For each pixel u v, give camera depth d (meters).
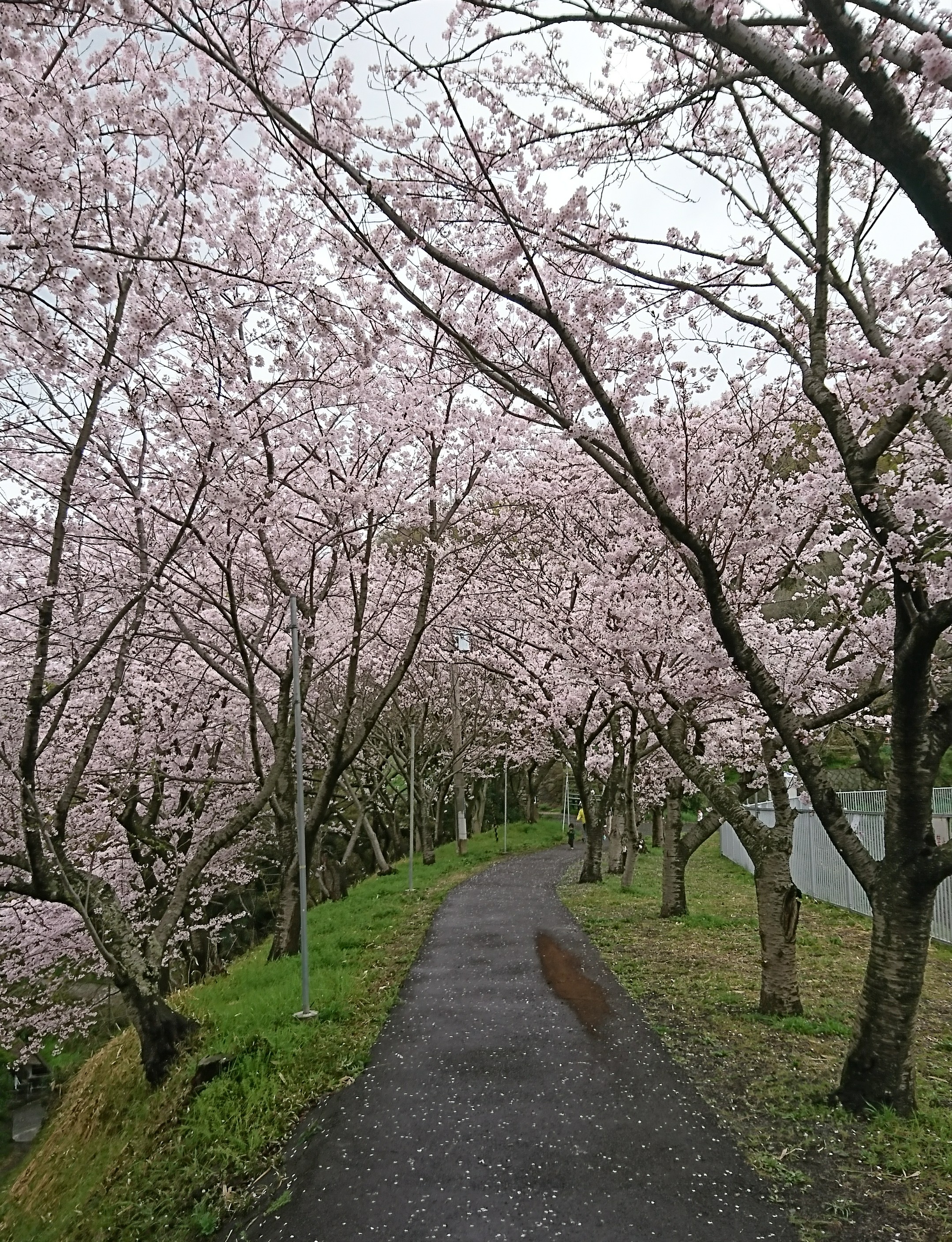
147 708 12.57
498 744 28.61
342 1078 6.48
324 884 20.86
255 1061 6.97
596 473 10.15
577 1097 5.81
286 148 5.26
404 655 10.45
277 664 14.28
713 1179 4.59
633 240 5.83
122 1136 7.19
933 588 5.21
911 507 5.39
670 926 12.02
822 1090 5.54
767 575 9.58
